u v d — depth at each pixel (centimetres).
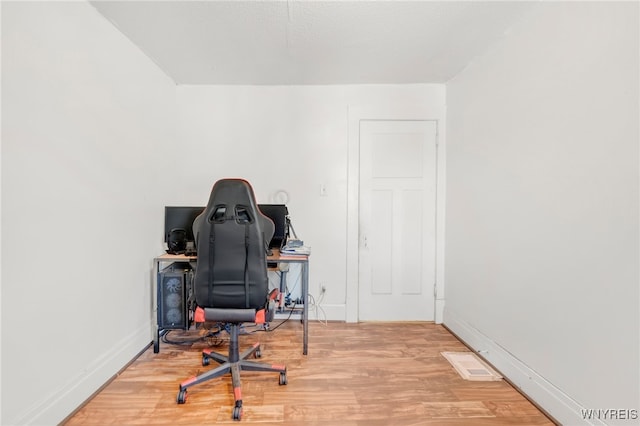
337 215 278
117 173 189
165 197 252
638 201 113
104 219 177
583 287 134
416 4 164
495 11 168
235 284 162
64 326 147
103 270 176
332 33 193
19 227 125
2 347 118
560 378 146
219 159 276
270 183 277
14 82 123
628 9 117
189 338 238
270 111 276
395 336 248
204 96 275
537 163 163
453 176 261
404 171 279
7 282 120
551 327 152
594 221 130
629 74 116
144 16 174
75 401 152
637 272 113
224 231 161
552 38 153
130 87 203
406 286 280
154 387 172
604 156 126
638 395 112
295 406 156
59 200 144
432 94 275
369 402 160
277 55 222
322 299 279
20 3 125
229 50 215
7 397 120
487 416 151
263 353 214
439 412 153
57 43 143
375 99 276
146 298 222
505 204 190
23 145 126
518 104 179
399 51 215
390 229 280
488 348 205
